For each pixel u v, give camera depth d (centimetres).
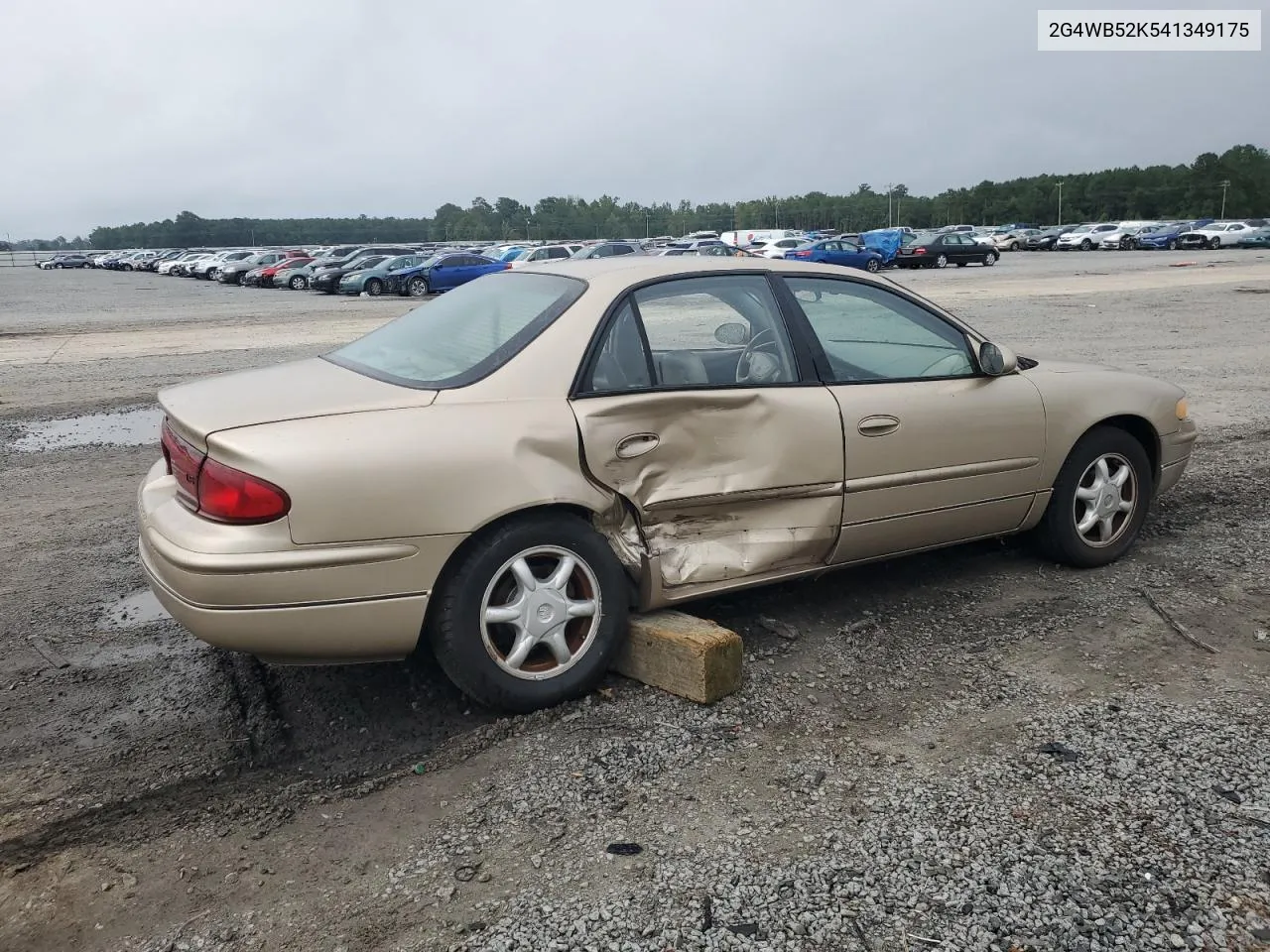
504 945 249
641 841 289
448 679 398
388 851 290
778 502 405
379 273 3581
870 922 253
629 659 386
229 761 341
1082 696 370
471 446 338
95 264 8225
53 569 542
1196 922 250
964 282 3056
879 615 449
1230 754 325
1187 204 11256
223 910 267
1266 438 806
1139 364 1237
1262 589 472
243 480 316
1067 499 484
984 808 300
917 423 429
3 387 1267
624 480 369
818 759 331
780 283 420
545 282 407
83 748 350
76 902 271
